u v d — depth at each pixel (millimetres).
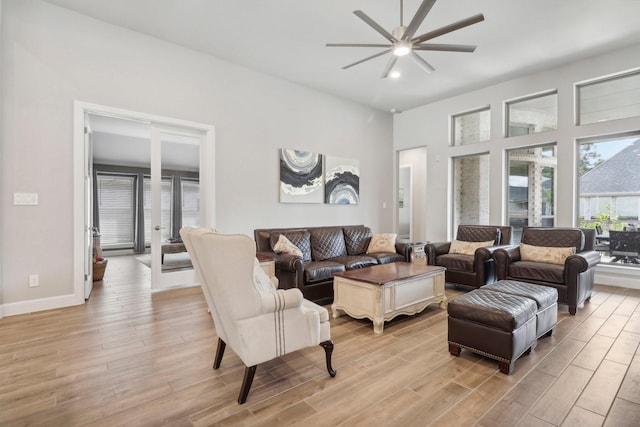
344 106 6160
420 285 3211
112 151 7723
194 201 4480
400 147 7008
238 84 4723
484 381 1988
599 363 2209
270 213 5090
